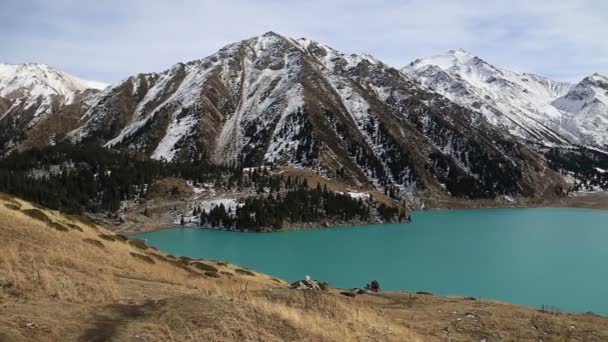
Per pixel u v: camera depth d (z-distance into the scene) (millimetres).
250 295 28312
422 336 32219
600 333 40938
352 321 28047
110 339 17734
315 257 145500
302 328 23062
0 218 38250
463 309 45031
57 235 40250
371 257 144875
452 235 193375
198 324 20547
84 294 23281
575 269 124625
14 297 20484
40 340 16531
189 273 48875
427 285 107625
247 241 180125
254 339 20484
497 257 143125
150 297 26094
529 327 40500
